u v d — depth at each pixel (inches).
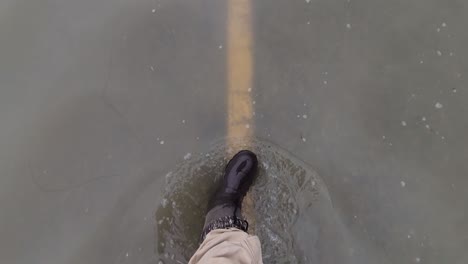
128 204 90.9
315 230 89.7
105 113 94.0
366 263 86.4
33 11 98.2
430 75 93.0
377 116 92.2
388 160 90.3
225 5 99.0
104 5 99.3
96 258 87.8
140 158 92.8
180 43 97.2
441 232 86.6
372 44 95.3
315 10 97.9
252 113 94.0
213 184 92.4
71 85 94.5
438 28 95.3
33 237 88.0
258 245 79.0
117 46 96.9
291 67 95.1
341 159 91.0
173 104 94.7
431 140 90.4
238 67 95.7
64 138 92.6
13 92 93.7
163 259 89.7
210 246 74.7
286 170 92.0
